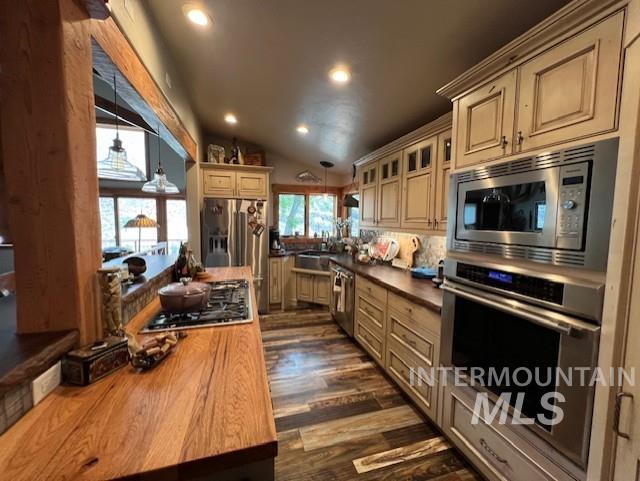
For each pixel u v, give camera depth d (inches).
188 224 141.9
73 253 35.0
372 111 103.8
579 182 38.7
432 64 73.2
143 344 40.3
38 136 33.2
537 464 45.9
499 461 53.0
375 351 103.4
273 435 25.3
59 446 23.8
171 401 29.9
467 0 53.6
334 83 91.8
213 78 102.7
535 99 45.6
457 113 63.6
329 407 82.7
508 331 50.3
